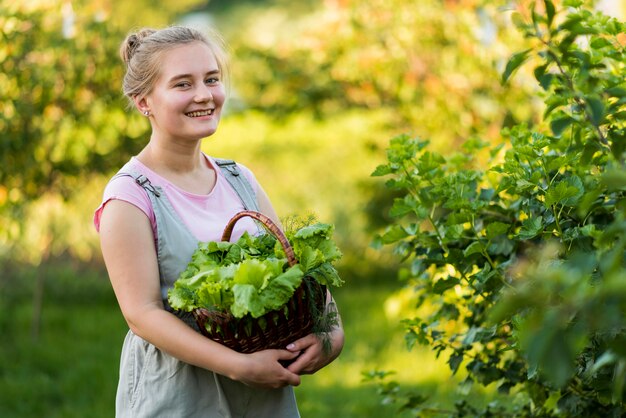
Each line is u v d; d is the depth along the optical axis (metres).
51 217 8.86
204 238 3.16
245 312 2.73
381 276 12.37
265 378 2.88
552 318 1.67
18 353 8.46
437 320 3.89
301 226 3.21
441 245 3.58
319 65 9.87
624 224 1.85
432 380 7.34
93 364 8.14
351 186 12.73
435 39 8.82
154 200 3.13
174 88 3.17
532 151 3.21
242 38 11.25
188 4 19.69
